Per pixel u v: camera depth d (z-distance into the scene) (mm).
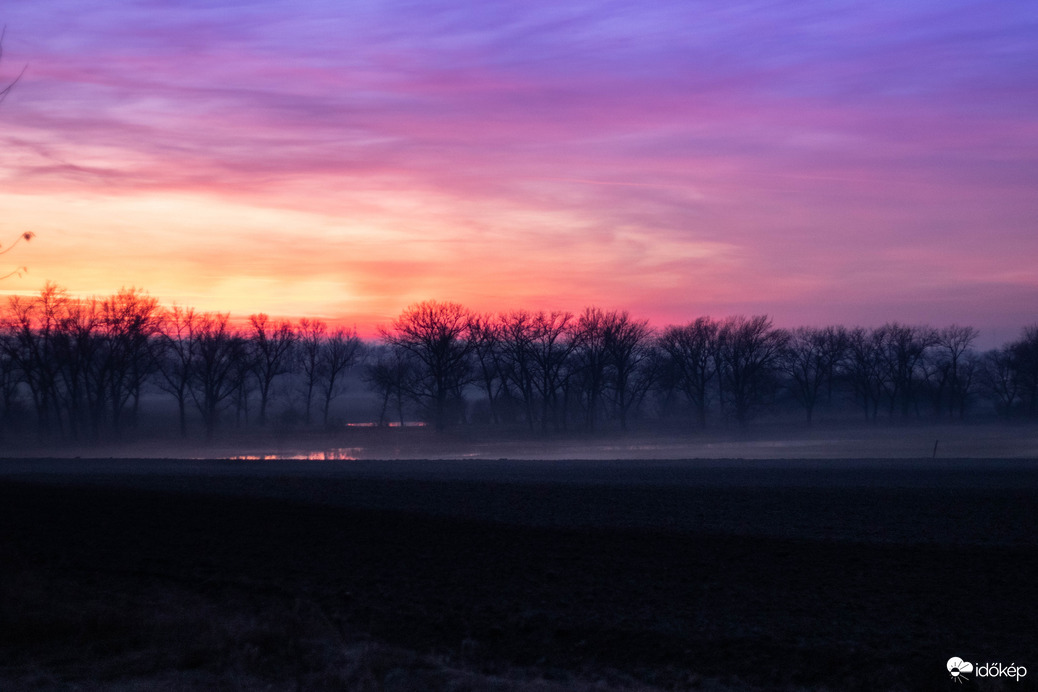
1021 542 16625
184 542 17266
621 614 12312
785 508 21109
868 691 9719
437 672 10047
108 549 16609
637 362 94812
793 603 12711
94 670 9711
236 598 13070
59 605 11898
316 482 27266
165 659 10094
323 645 10852
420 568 15078
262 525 18953
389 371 96938
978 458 40625
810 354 101812
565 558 15703
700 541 16906
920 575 14172
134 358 80500
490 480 28375
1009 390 108875
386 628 11836
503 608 12656
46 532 18188
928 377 105750
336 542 17234
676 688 9852
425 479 28438
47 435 76438
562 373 98250
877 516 19797
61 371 79938
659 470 33469
